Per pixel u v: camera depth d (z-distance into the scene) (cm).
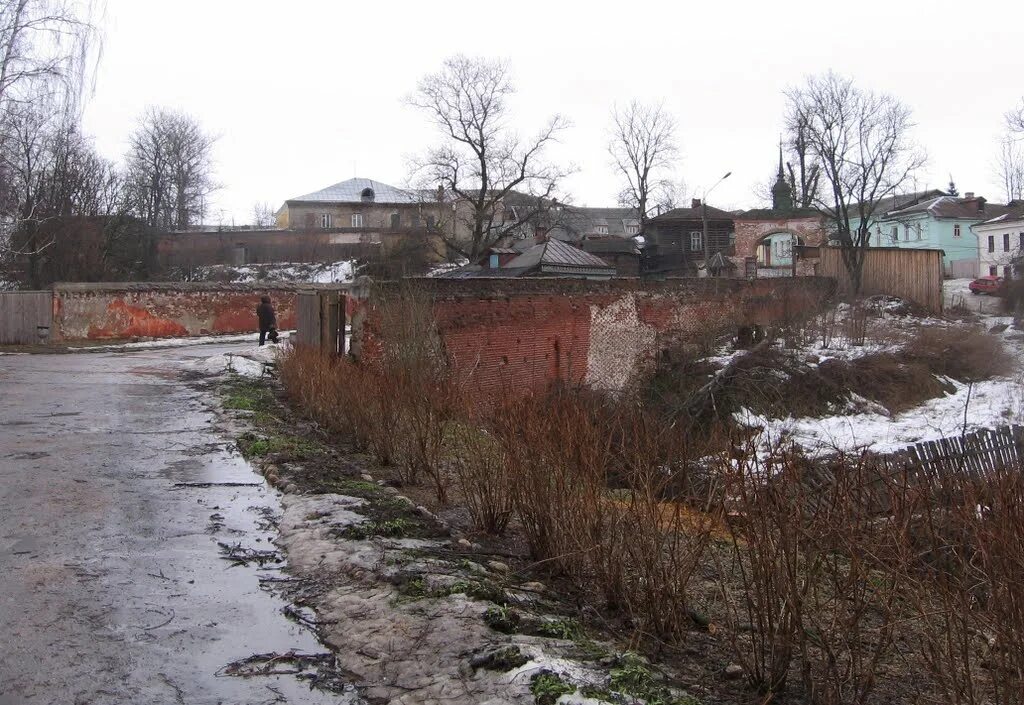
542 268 3644
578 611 445
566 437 544
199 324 2866
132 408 1165
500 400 781
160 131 5262
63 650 379
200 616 425
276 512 630
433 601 427
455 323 1675
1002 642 331
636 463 502
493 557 534
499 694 330
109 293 2670
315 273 4788
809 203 4822
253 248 5062
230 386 1414
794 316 2666
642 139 5769
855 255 3472
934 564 389
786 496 391
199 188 5450
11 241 2645
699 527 434
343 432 973
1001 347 2594
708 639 418
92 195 3756
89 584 466
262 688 350
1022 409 2008
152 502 651
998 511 377
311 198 6700
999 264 5056
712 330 2405
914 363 2317
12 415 1084
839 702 340
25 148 2217
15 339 2488
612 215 10131
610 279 2164
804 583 391
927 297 3425
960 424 1842
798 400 1914
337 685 354
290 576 488
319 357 1226
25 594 447
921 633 377
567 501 501
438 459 707
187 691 345
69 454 828
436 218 6391
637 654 382
